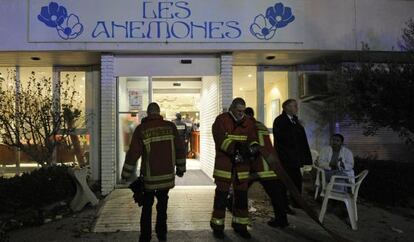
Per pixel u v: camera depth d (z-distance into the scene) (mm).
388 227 5645
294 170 5859
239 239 5082
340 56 8812
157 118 4953
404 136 8414
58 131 8500
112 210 6457
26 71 9508
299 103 9703
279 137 5887
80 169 6883
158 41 7926
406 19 8492
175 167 5098
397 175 6770
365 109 7234
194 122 12820
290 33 8180
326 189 5820
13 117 8109
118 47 7891
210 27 8016
